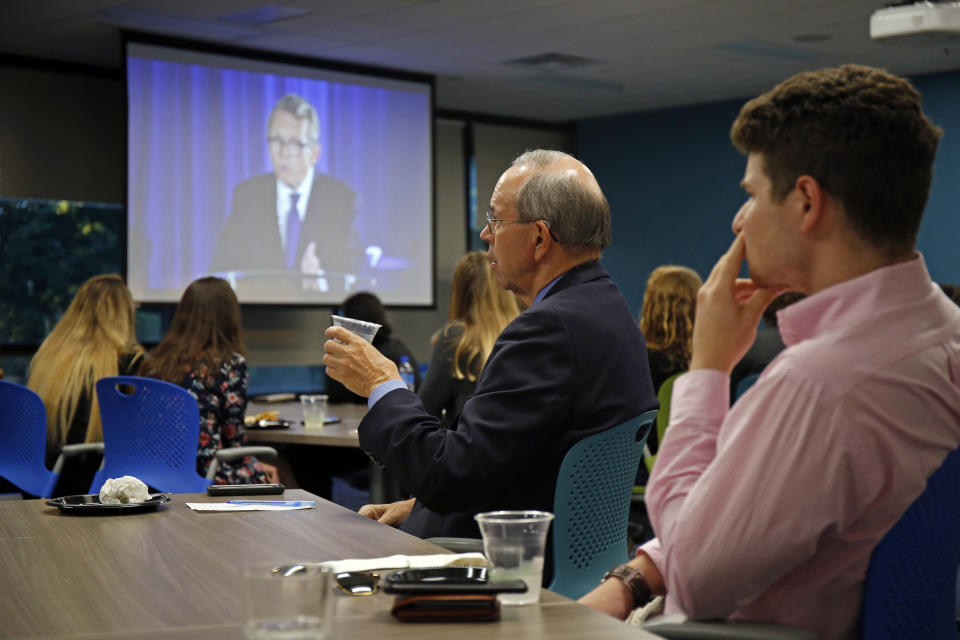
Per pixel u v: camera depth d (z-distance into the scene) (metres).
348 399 5.03
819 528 1.10
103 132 7.75
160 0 6.20
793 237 1.18
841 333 1.12
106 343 3.71
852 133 1.12
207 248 7.60
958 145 8.33
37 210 7.60
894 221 1.14
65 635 1.03
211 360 3.43
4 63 7.29
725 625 1.12
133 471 3.18
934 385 1.12
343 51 7.74
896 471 1.10
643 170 9.98
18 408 3.55
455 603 1.06
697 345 1.29
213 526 1.60
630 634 1.01
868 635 1.15
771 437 1.12
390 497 4.10
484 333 3.41
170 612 1.11
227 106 7.61
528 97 9.24
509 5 6.38
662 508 1.22
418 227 8.64
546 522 1.15
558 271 1.98
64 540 1.51
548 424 1.79
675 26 6.89
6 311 7.50
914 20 5.85
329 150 8.16
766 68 8.16
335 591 1.20
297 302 8.06
